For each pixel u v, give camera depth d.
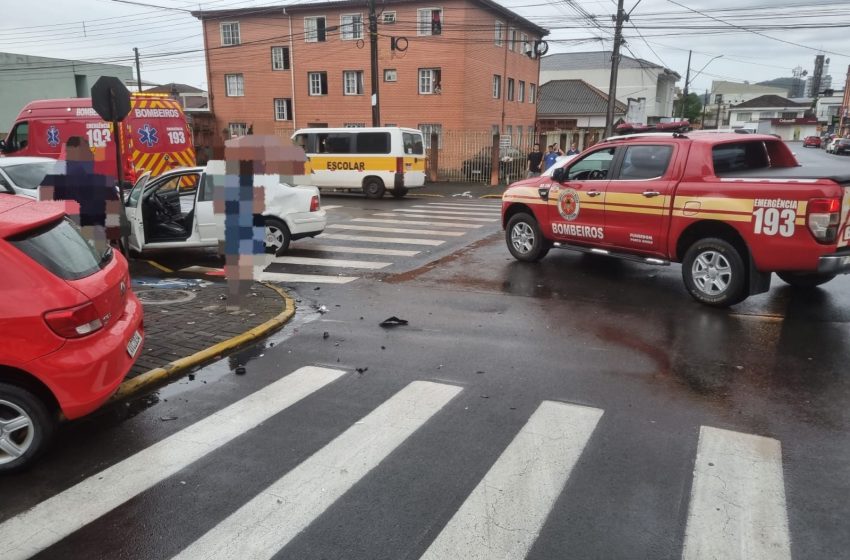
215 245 9.48
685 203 7.23
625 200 7.98
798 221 6.22
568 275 9.10
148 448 4.11
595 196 8.41
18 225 3.77
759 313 6.98
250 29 36.16
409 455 3.96
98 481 3.70
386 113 34.47
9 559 3.00
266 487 3.61
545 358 5.70
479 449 4.02
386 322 6.82
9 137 16.30
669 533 3.13
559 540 3.09
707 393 4.87
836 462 3.82
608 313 7.12
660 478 3.64
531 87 42.84
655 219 7.61
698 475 3.67
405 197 21.05
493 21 35.50
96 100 9.13
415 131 20.64
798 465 3.79
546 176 9.49
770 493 3.48
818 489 3.53
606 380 5.16
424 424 4.40
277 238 10.43
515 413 4.55
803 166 7.50
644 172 7.87
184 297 7.76
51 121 15.95
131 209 9.54
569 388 5.00
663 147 7.68
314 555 3.00
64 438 4.27
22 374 3.75
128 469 3.84
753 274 6.72
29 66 37.94
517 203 9.79
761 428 4.28
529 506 3.38
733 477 3.65
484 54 34.78
